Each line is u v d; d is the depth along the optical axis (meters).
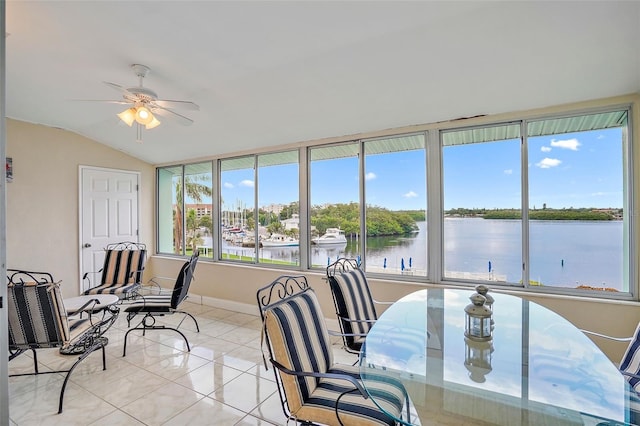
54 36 2.23
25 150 3.95
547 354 1.48
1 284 1.57
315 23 1.99
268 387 2.38
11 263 3.84
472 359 1.46
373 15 1.90
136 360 2.82
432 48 2.15
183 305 4.61
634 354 1.71
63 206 4.29
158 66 2.55
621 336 2.39
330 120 3.32
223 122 3.61
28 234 3.97
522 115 2.80
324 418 1.40
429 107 2.87
